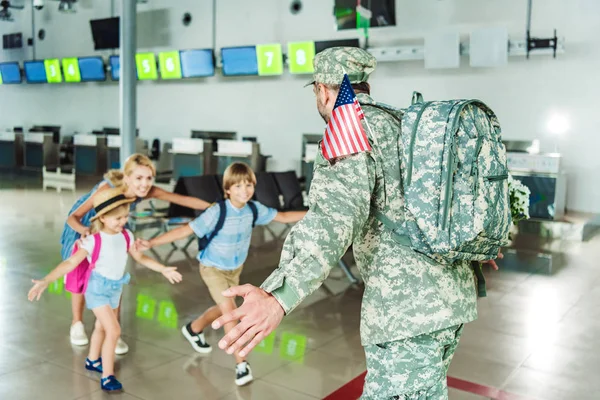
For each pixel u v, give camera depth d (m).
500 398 3.39
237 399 3.32
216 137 14.95
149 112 16.83
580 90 10.75
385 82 12.86
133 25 9.30
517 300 5.48
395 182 1.65
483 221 1.56
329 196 1.52
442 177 1.57
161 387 3.46
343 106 1.57
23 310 4.87
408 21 12.48
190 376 3.63
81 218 3.83
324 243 1.44
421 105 1.70
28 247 7.33
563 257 7.41
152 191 3.92
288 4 14.01
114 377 3.43
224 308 3.61
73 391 3.38
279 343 4.25
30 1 19.20
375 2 12.06
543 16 10.97
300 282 1.39
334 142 1.55
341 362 3.90
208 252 3.62
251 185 3.56
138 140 15.66
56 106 19.16
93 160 15.78
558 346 4.29
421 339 1.65
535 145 10.17
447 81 12.12
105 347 3.39
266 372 3.72
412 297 1.64
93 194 3.76
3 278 5.88
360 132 1.55
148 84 16.75
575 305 5.34
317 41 12.84
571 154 10.94
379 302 1.66
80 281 3.97
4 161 17.23
